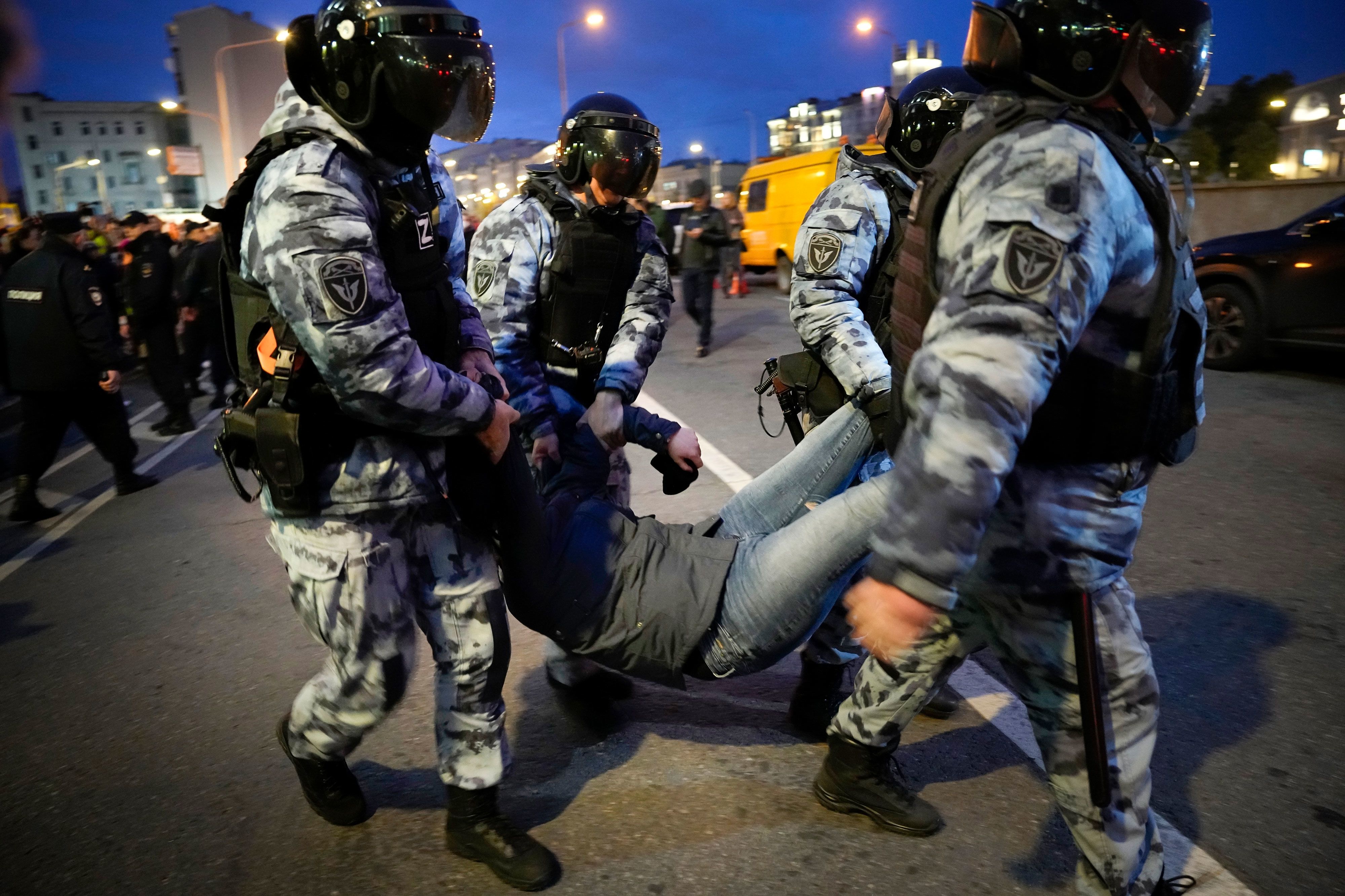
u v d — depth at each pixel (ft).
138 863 7.04
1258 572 11.62
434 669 8.71
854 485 7.32
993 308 3.87
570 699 8.78
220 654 10.80
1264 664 9.36
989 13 4.54
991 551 4.74
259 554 14.32
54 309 16.38
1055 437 4.48
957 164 4.40
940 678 6.31
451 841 6.72
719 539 6.54
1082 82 4.29
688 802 7.37
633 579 6.25
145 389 32.99
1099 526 4.61
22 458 16.90
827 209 7.55
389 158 5.70
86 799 7.97
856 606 4.10
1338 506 13.92
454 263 6.77
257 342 5.74
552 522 6.41
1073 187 3.96
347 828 7.26
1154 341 4.33
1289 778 7.52
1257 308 23.58
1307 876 6.40
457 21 5.39
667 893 6.40
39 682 10.35
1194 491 14.83
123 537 15.74
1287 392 21.81
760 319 41.47
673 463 8.19
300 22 5.45
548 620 6.31
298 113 5.58
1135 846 5.02
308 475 5.65
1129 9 4.22
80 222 16.88
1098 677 4.66
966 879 6.42
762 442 19.21
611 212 8.18
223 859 7.02
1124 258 4.17
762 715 8.69
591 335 8.27
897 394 4.97
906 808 6.83
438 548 6.14
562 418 8.20
